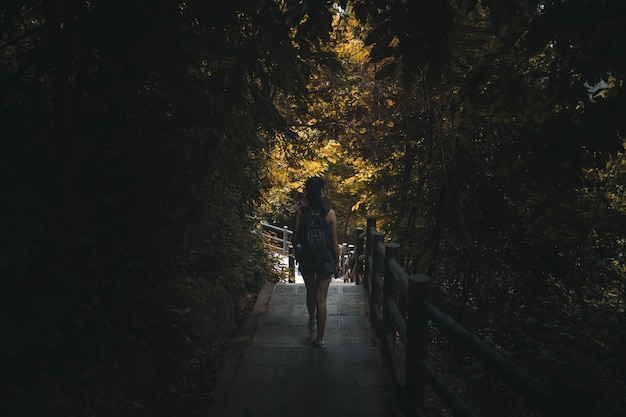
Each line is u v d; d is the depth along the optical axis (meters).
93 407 2.75
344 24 6.38
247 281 6.90
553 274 6.21
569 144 3.66
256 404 3.77
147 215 4.06
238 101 3.57
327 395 3.90
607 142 3.62
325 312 4.84
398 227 7.37
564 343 4.75
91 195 3.57
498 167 3.96
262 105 3.65
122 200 3.86
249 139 4.74
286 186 10.34
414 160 6.79
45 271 2.93
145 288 4.27
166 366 3.82
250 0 3.22
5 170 2.59
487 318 5.96
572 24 2.97
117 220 3.77
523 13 3.34
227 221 6.45
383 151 7.16
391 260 4.21
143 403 3.11
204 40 3.58
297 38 3.43
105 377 2.98
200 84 3.73
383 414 3.67
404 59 2.92
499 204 6.18
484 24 4.66
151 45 3.26
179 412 3.60
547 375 4.23
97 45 3.22
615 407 3.19
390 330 4.48
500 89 3.71
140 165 3.88
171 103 3.94
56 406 2.58
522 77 3.67
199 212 4.68
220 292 5.43
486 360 2.22
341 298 6.47
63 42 2.91
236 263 6.77
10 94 3.17
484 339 5.16
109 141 3.73
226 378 4.16
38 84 3.44
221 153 4.88
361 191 10.46
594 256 6.17
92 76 3.61
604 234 4.90
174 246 4.64
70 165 2.90
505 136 5.68
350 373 4.24
